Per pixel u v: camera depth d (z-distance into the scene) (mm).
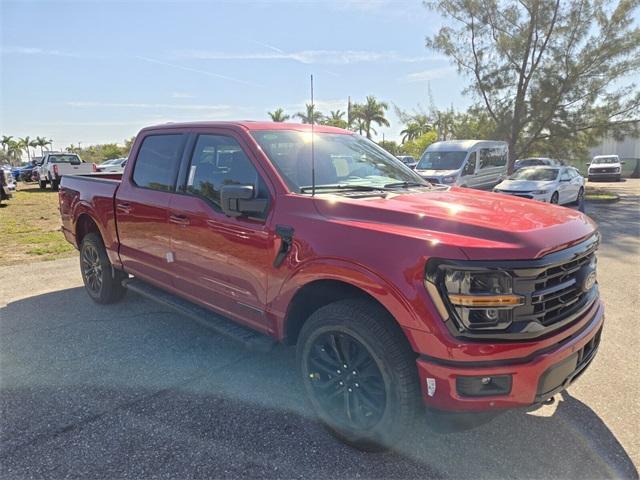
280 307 2994
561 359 2369
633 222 12102
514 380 2254
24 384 3498
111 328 4594
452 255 2232
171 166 3971
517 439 2828
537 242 2303
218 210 3410
